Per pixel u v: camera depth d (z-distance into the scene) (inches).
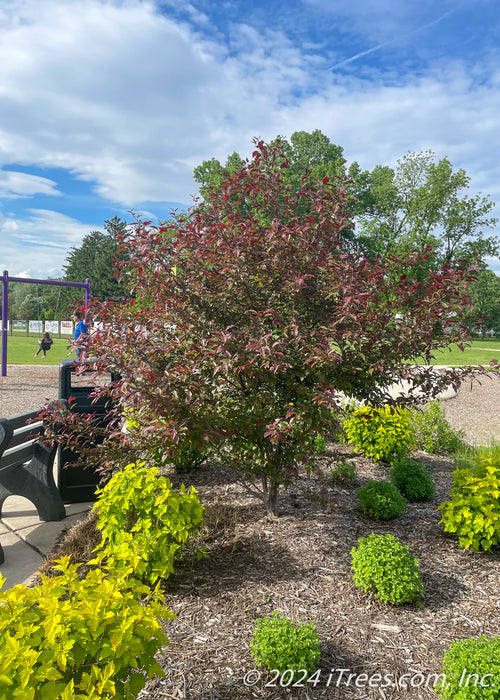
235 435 154.8
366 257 155.6
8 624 67.9
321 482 157.9
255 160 171.6
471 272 144.3
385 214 1488.7
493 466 161.5
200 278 152.0
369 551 127.2
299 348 146.3
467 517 150.6
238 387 162.7
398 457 239.5
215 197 174.1
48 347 867.4
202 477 212.8
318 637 104.0
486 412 427.5
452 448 285.6
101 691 63.7
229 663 99.1
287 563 140.6
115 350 139.6
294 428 140.3
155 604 78.2
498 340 2541.8
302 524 167.3
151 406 127.6
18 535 165.5
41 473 174.7
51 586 76.0
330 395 131.2
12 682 61.0
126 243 157.6
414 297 151.3
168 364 142.6
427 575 138.3
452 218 1444.4
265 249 151.6
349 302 133.7
